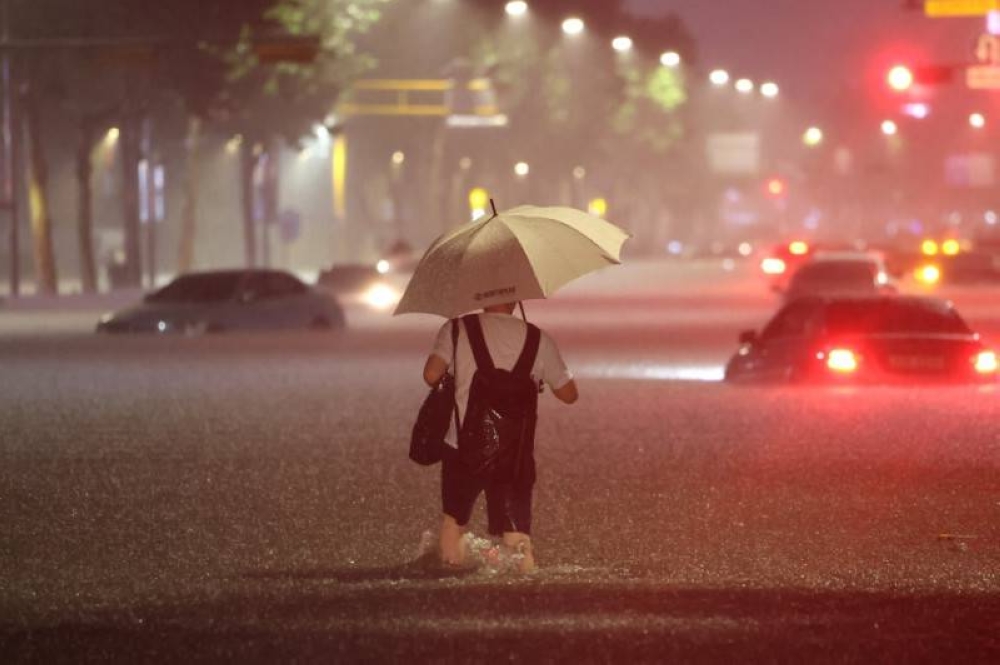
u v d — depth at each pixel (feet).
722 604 77.46
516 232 85.10
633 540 98.48
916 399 188.55
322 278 531.50
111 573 88.07
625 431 159.84
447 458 86.63
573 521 105.81
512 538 87.56
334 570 88.69
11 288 556.51
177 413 180.04
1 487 122.01
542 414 177.17
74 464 135.74
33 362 258.98
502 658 66.28
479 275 84.43
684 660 65.87
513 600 78.33
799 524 104.22
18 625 74.13
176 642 70.18
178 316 327.67
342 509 111.04
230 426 166.61
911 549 94.89
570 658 66.18
